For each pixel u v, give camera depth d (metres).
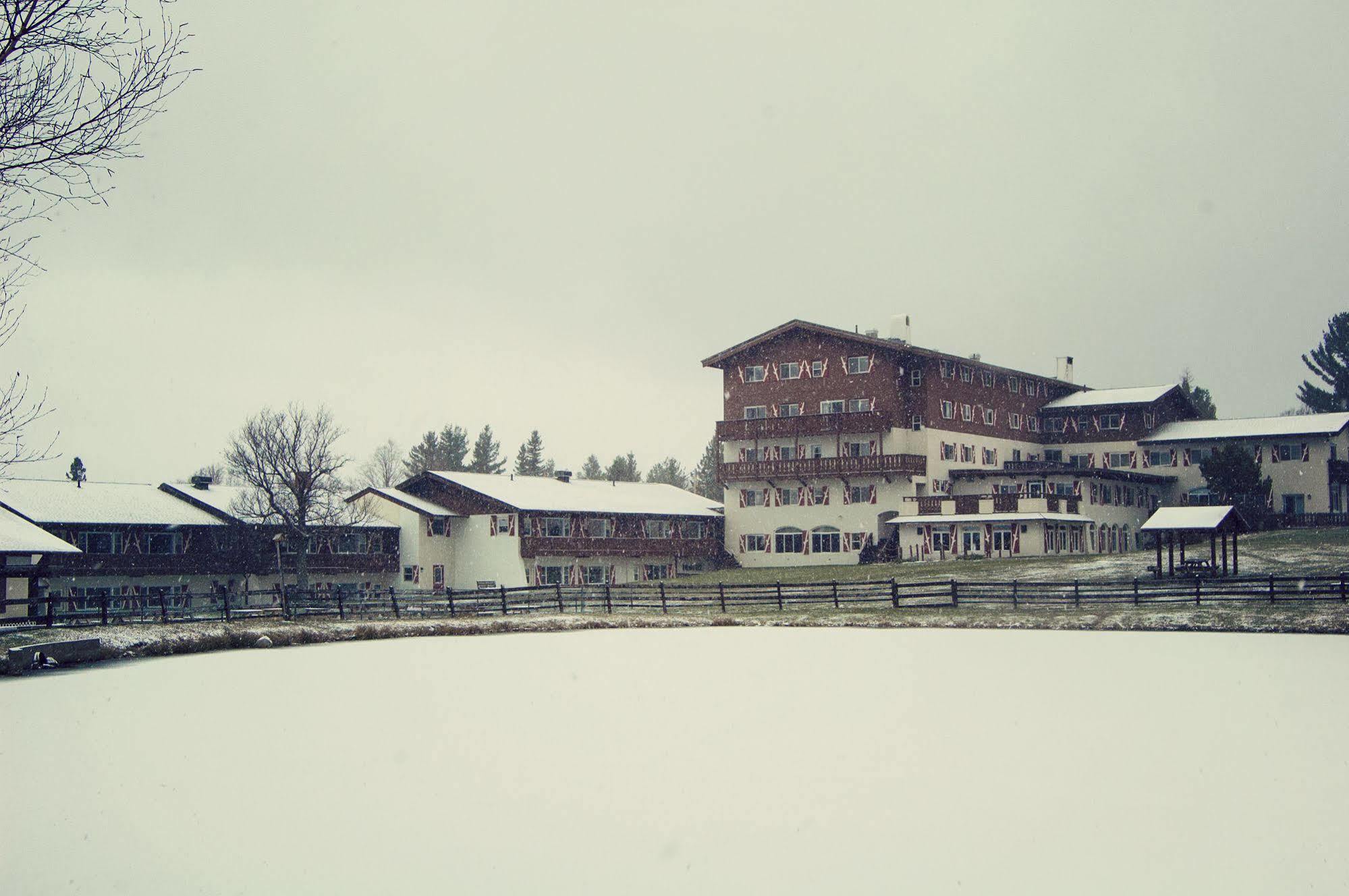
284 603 51.59
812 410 85.12
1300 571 54.78
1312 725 24.14
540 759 21.69
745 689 30.41
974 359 85.75
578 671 34.88
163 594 48.59
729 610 56.62
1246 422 86.62
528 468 153.75
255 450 72.44
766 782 19.70
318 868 15.19
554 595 62.19
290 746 23.14
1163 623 44.47
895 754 21.84
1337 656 35.06
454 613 55.50
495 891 14.35
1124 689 29.25
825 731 24.25
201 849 16.06
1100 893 14.18
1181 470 86.25
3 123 14.42
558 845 16.14
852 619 50.56
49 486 69.94
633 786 19.48
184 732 24.78
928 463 80.94
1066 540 74.62
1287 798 18.30
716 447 140.25
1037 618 47.78
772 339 87.12
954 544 74.94
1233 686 29.44
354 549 77.38
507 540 79.06
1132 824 16.98
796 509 84.62
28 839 16.52
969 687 30.08
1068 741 22.81
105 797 18.91
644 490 95.06
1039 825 17.00
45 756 22.22
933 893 14.27
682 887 14.50
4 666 35.47
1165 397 90.44
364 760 21.67
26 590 51.81
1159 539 52.47
